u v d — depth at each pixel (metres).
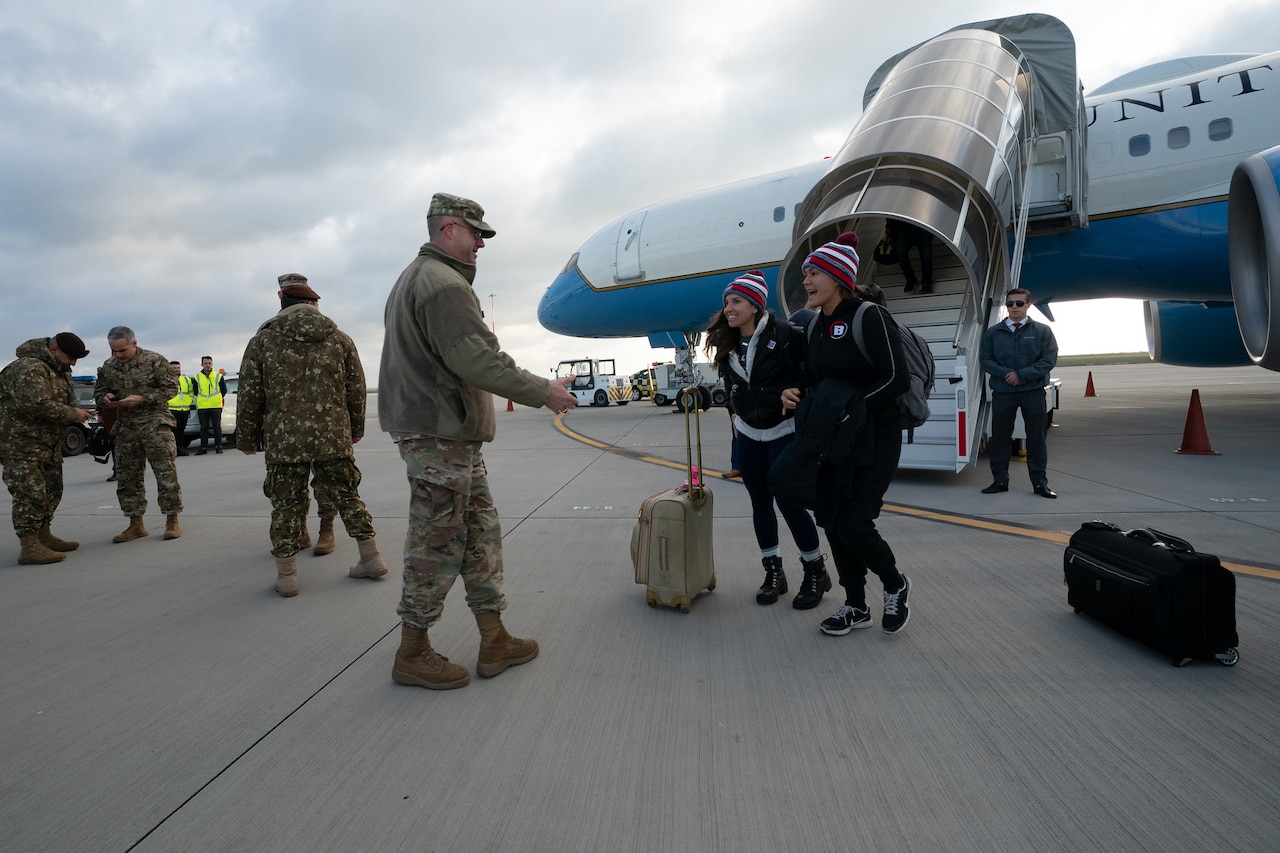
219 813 1.70
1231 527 4.12
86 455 12.49
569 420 16.08
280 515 3.48
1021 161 7.55
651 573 3.10
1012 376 5.14
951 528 4.36
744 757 1.88
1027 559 3.66
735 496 5.71
